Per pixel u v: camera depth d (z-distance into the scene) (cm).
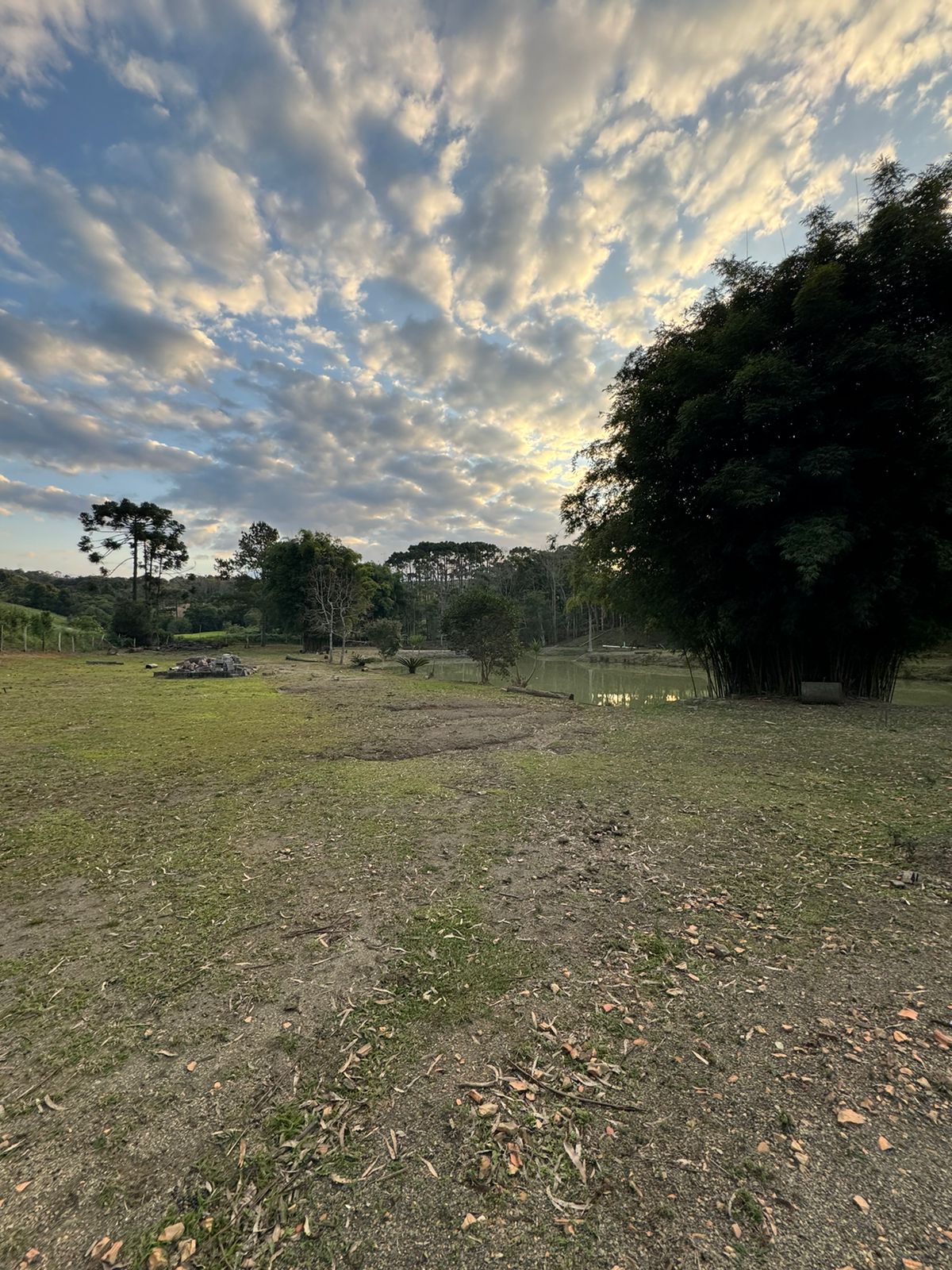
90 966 232
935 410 727
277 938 251
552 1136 147
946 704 965
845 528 771
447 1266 116
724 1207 127
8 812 438
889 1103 155
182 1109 158
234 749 664
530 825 390
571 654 3606
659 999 203
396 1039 185
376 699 1160
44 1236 124
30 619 2791
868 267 784
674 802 429
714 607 992
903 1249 117
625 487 1089
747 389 798
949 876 291
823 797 429
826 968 218
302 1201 130
